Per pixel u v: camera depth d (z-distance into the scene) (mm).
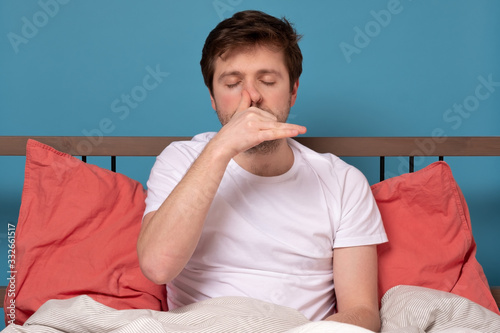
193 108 1651
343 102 1651
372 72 1649
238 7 1639
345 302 1105
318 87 1646
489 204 1679
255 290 1087
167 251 967
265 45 1074
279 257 1109
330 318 1000
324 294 1146
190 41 1642
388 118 1657
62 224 1217
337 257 1157
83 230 1225
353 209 1178
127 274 1195
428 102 1656
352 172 1236
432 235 1293
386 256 1271
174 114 1651
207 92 1649
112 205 1255
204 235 1105
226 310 933
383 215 1313
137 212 1263
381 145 1425
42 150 1276
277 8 1639
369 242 1160
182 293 1126
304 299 1112
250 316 896
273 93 1084
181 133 1656
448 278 1268
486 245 1684
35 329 913
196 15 1639
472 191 1681
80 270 1182
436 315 1025
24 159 1637
